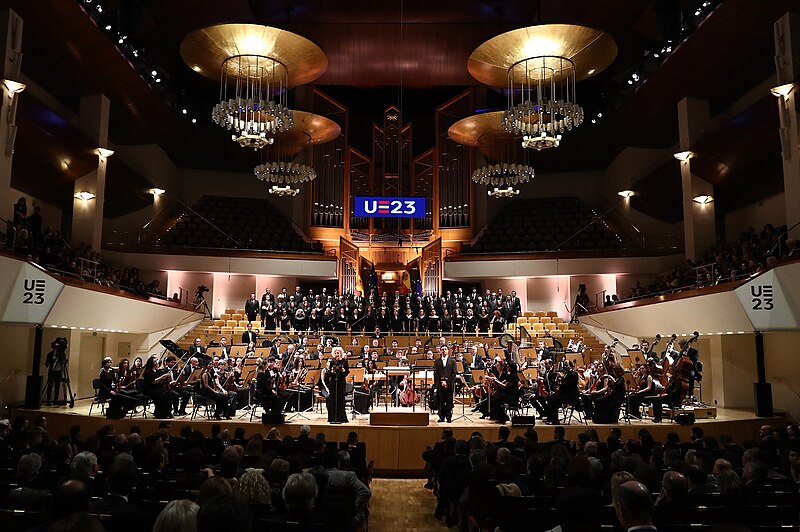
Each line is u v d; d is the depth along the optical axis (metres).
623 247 23.88
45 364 14.23
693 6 17.56
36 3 14.60
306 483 3.84
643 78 20.56
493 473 5.51
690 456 6.03
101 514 3.61
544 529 4.21
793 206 14.04
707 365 17.28
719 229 21.55
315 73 16.02
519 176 18.41
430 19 21.12
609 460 7.05
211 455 6.93
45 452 6.68
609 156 25.58
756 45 16.39
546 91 18.67
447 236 25.83
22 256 12.09
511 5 20.44
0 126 13.62
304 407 14.05
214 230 24.25
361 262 25.34
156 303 18.08
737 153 17.59
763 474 5.50
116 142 23.39
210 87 24.95
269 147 24.61
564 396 11.73
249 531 2.25
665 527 3.76
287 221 25.88
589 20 20.31
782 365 15.24
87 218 18.55
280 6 20.44
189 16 20.31
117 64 18.19
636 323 18.36
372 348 16.83
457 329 19.83
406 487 10.12
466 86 27.17
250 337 18.12
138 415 12.59
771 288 12.33
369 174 26.33
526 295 24.67
